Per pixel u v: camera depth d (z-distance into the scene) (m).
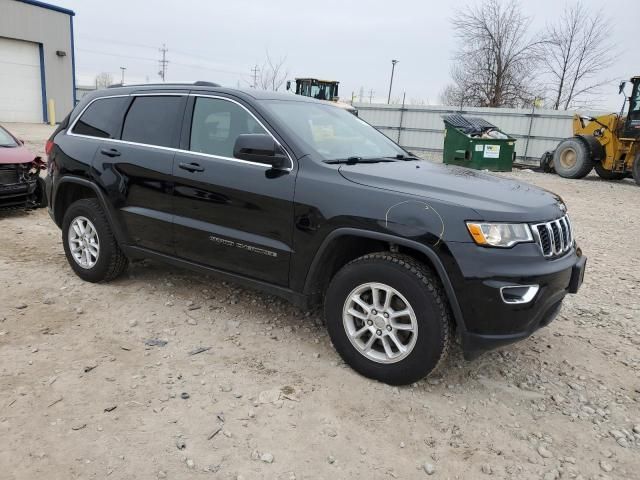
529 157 23.88
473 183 3.43
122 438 2.71
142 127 4.38
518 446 2.83
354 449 2.73
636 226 9.24
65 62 29.25
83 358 3.47
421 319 3.07
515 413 3.13
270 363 3.52
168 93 4.30
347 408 3.06
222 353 3.63
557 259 3.20
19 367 3.32
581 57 32.81
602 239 8.02
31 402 2.96
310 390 3.22
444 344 3.08
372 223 3.14
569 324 4.49
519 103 34.28
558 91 33.75
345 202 3.25
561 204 3.56
